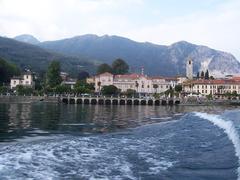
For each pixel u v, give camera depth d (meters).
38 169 28.77
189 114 91.12
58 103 180.25
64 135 51.38
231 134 43.44
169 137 48.88
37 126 63.31
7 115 87.19
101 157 34.62
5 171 27.55
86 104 186.75
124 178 27.23
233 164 30.25
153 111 129.12
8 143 42.19
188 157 35.03
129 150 38.84
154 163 32.50
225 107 166.25
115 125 69.25
